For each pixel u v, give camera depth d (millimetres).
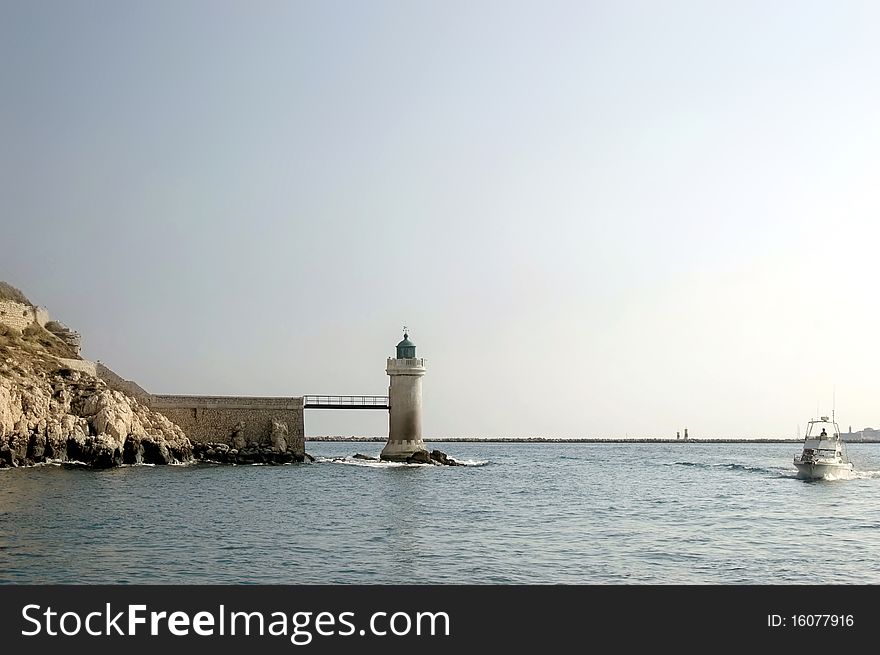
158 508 53344
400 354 106062
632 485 87188
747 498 71188
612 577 35156
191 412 96625
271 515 52500
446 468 105812
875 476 99062
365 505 60219
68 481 67000
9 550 37406
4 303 95438
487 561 38000
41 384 83375
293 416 100562
